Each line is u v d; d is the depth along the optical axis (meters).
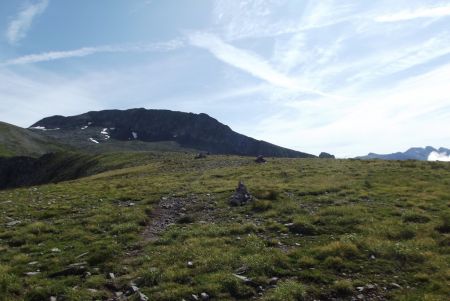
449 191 34.47
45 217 30.66
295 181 42.88
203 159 81.56
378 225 24.52
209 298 16.23
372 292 16.72
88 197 38.72
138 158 114.25
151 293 16.55
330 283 17.38
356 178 43.00
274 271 18.38
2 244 23.59
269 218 27.58
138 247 22.41
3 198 42.06
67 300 15.95
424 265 18.97
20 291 16.83
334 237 22.88
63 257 20.62
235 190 37.72
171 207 32.78
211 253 20.30
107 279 18.03
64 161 169.00
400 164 52.59
